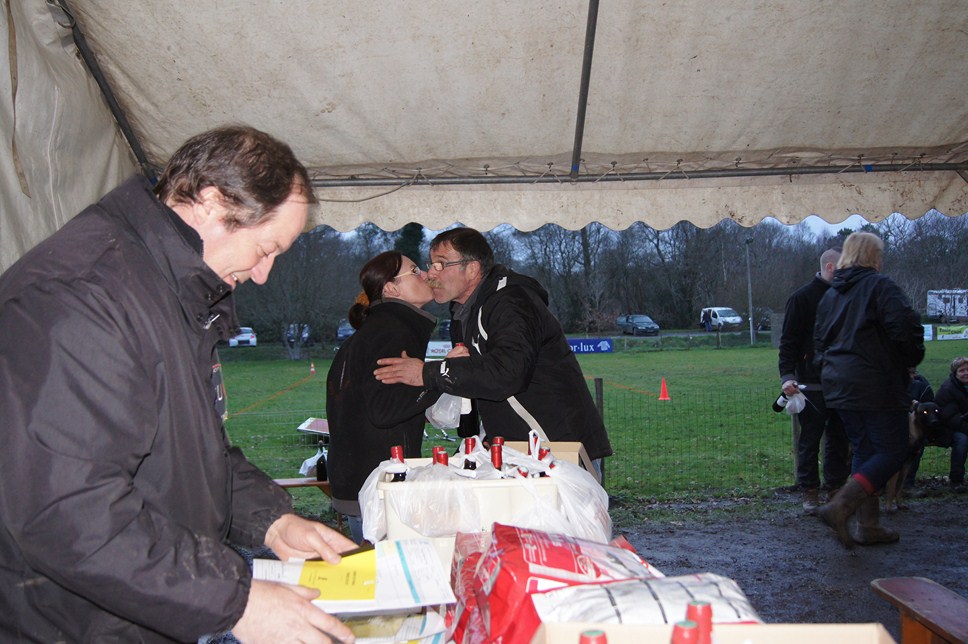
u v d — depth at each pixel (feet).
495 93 12.53
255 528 5.34
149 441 4.02
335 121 12.78
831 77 12.39
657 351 82.89
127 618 3.89
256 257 4.62
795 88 12.60
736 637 3.21
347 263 90.27
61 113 9.89
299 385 64.28
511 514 5.91
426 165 13.93
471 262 10.21
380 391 9.49
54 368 3.67
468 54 11.78
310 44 11.35
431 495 5.88
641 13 11.26
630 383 57.41
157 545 3.80
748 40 11.71
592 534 5.95
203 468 4.47
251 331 90.07
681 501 21.99
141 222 4.27
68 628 4.19
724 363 70.49
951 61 12.08
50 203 9.57
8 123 8.75
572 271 90.27
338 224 14.07
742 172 14.11
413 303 10.40
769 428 36.45
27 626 4.17
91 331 3.79
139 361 3.99
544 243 89.76
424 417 10.39
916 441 19.48
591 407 10.61
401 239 88.02
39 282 3.86
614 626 3.20
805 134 13.55
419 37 11.43
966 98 12.76
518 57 11.92
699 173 14.12
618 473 26.35
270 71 11.73
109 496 3.70
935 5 11.14
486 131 13.26
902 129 13.43
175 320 4.25
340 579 4.52
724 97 12.73
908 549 16.63
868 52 11.93
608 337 86.12
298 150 13.33
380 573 4.60
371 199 14.11
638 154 13.88
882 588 7.68
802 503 20.89
